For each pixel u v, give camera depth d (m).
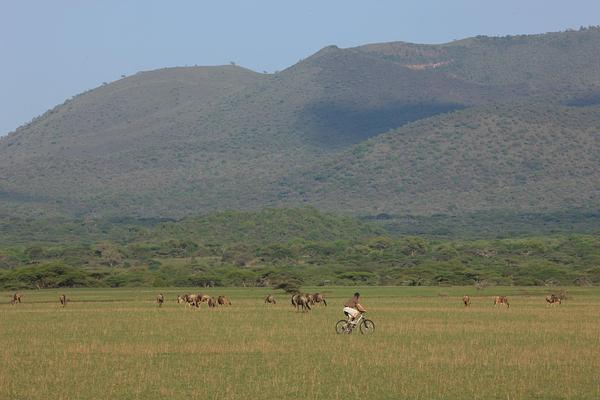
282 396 94.44
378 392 96.38
